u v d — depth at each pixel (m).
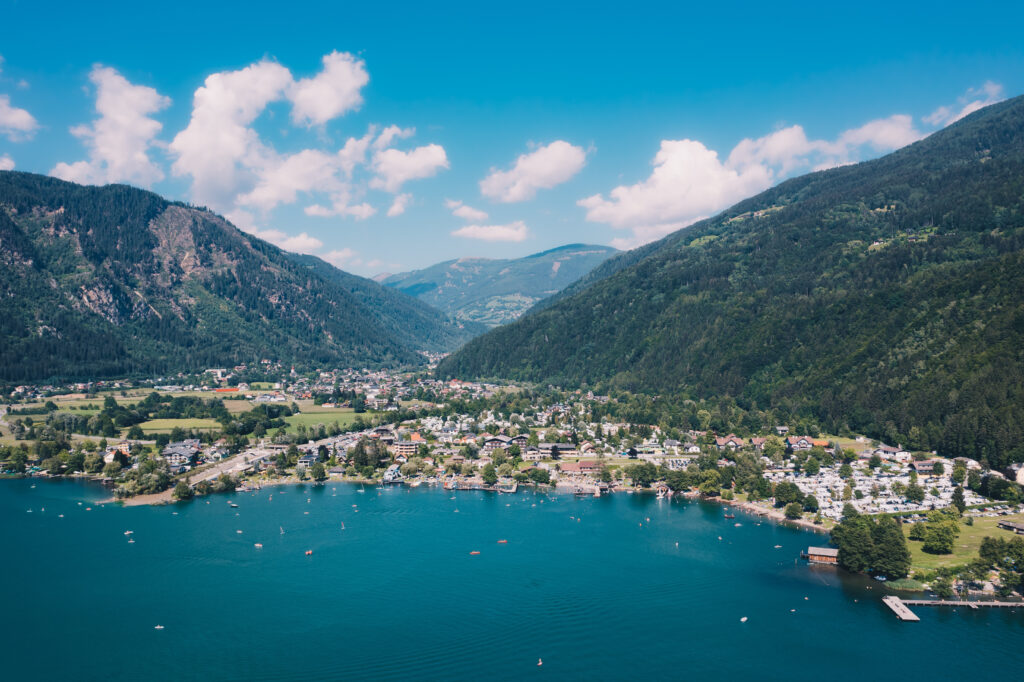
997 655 184.50
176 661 186.62
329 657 188.12
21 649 192.75
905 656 185.25
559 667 182.75
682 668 182.00
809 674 178.12
